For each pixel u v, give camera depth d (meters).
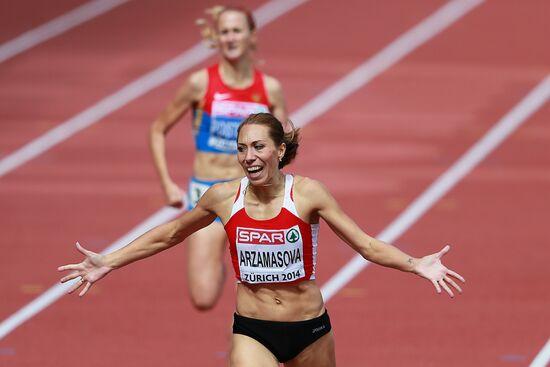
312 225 19.22
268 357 19.42
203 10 69.06
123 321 29.88
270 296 19.39
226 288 32.75
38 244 36.62
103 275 19.70
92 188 42.91
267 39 63.84
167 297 31.95
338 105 54.12
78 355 27.31
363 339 28.61
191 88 27.28
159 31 64.88
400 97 55.44
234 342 19.64
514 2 71.25
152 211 40.38
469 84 57.38
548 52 62.59
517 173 45.53
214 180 27.58
